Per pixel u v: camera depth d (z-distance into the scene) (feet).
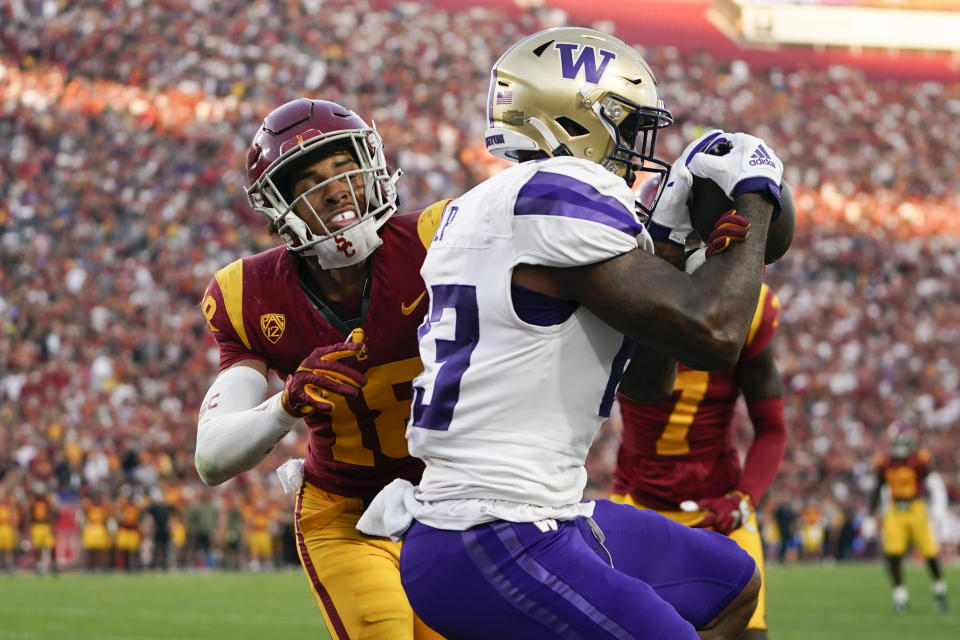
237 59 357.61
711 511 48.96
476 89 373.40
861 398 307.58
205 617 129.18
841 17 446.60
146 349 257.14
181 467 224.33
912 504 144.56
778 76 429.79
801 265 354.54
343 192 37.86
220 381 39.17
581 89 33.47
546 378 30.07
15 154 313.73
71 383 242.17
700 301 29.17
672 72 417.08
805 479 271.28
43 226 291.58
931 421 306.35
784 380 305.32
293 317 39.93
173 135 327.88
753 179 31.50
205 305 40.93
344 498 42.52
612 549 32.83
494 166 350.43
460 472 30.25
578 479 31.17
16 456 214.90
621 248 29.19
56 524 213.46
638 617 29.27
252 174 38.65
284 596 157.69
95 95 335.47
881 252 367.86
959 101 442.09
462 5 404.57
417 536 30.96
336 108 38.63
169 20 361.51
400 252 39.47
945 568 234.17
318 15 379.35
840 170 398.01
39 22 352.28
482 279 30.22
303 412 32.63
